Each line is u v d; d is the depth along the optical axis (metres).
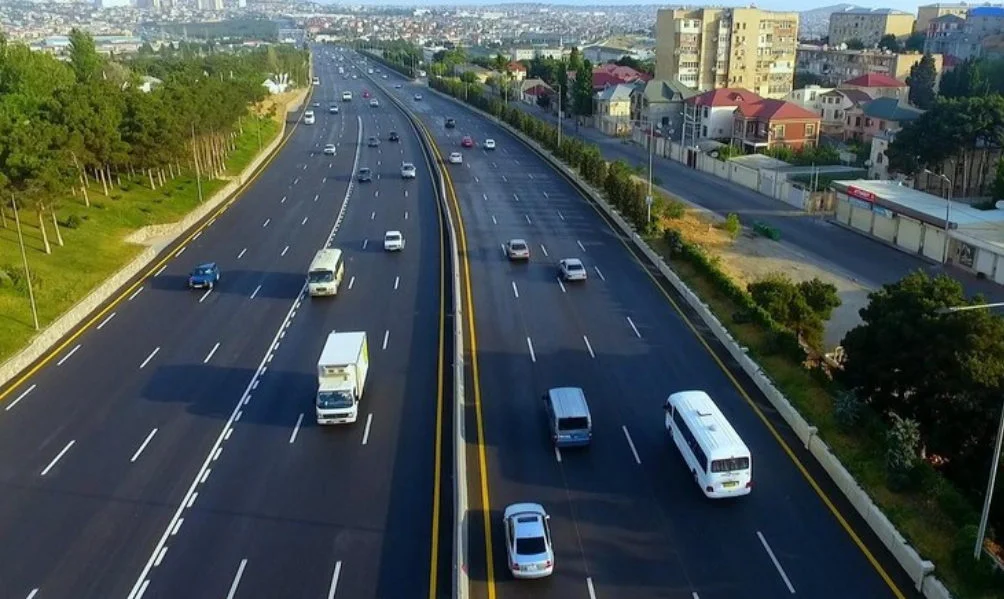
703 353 44.12
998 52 193.38
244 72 168.00
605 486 31.75
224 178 91.06
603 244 66.56
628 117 138.00
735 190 93.12
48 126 64.06
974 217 65.88
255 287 56.44
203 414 38.25
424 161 105.69
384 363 43.38
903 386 35.22
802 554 27.66
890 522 28.23
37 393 40.69
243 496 31.64
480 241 67.44
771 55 155.12
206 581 26.94
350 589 26.41
